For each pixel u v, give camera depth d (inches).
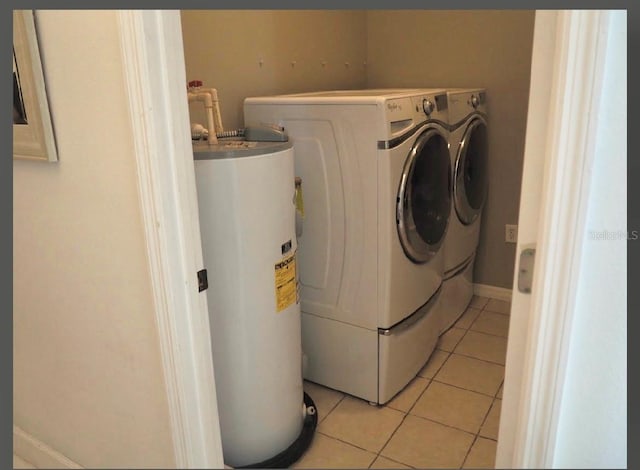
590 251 37.4
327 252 84.7
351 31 122.5
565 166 36.0
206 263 64.4
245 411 70.7
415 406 86.4
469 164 106.3
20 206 63.6
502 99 113.9
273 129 72.9
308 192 83.6
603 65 33.8
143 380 58.4
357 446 77.7
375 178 76.7
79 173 55.3
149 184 48.9
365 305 82.9
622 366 38.9
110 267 56.6
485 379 93.0
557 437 42.3
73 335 64.6
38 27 52.4
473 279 127.9
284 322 71.9
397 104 76.4
